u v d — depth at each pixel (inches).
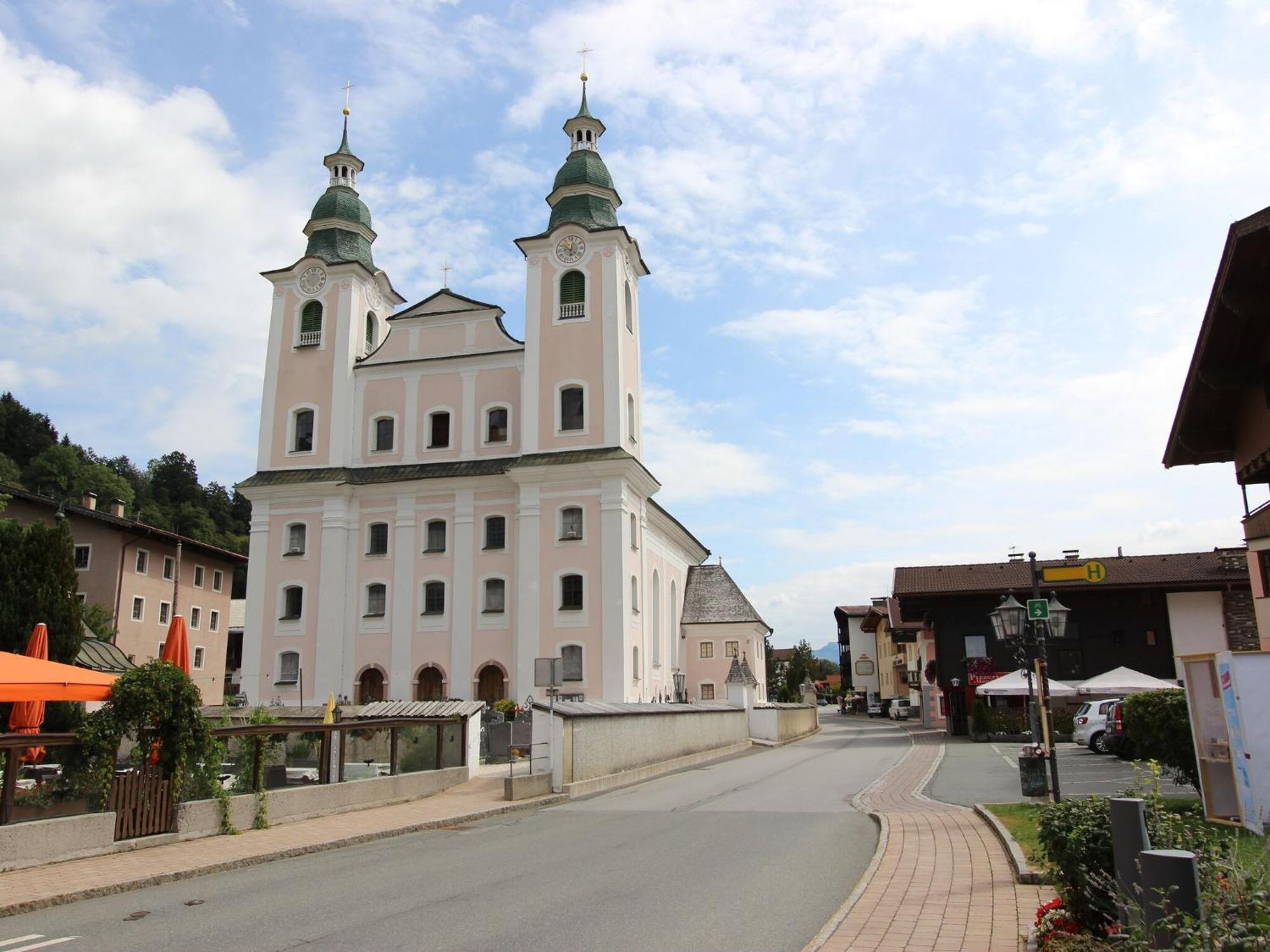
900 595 1994.3
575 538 1883.6
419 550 1983.3
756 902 437.4
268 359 2121.1
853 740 2036.2
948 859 524.7
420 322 2119.8
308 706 1891.0
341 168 2261.3
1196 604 1921.8
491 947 366.9
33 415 4170.8
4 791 543.2
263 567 2004.2
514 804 857.5
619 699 1803.6
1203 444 860.0
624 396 1972.2
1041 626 731.4
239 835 670.5
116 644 2191.2
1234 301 700.7
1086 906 331.0
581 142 2190.0
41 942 398.6
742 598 2741.1
